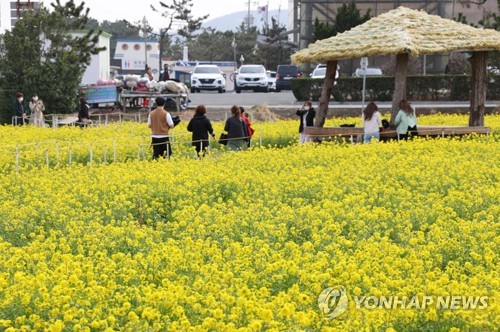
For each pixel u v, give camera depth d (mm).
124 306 8406
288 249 11234
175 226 12789
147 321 8305
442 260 10812
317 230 12227
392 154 20891
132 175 17484
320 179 16578
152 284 9219
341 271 9688
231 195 16078
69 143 22266
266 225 12273
